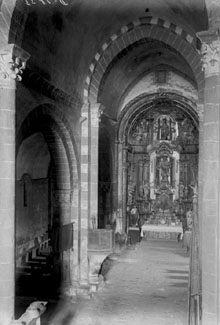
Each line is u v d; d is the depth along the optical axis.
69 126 17.19
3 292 10.52
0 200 10.62
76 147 18.06
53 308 15.73
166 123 31.11
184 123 30.72
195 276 9.97
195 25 14.71
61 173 17.75
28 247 20.42
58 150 17.42
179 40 17.89
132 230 28.52
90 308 15.95
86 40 17.27
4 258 10.57
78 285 17.83
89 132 18.97
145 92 27.23
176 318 14.95
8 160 10.69
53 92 15.14
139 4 16.94
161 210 30.97
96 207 18.94
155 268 21.98
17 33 11.00
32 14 12.27
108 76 21.94
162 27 18.12
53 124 16.14
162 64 25.59
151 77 26.92
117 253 24.91
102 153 26.39
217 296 9.44
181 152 30.66
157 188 31.34
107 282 19.42
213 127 9.68
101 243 18.00
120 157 28.41
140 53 22.50
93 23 16.77
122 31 18.72
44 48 14.09
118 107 27.41
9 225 10.67
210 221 9.61
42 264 18.75
